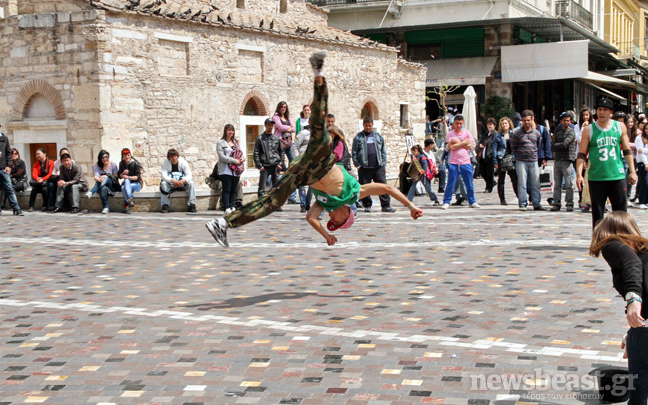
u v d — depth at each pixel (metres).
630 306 4.35
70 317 7.26
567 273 8.70
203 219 15.33
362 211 16.38
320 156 7.09
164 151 20.34
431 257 10.04
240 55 22.59
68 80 19.02
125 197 16.72
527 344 5.99
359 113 27.23
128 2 19.67
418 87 30.97
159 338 6.45
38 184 17.38
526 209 15.93
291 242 11.75
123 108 19.17
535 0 41.25
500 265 9.30
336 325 6.71
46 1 19.27
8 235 13.20
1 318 7.29
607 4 61.44
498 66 35.25
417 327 6.58
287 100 24.30
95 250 11.38
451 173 16.62
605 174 9.70
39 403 5.01
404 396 4.96
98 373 5.58
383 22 38.28
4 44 19.88
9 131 20.05
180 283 8.81
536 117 39.78
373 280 8.67
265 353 5.94
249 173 22.98
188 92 20.94
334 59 25.91
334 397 4.98
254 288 8.42
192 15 20.88
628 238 4.59
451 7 36.56
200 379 5.39
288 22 26.59
